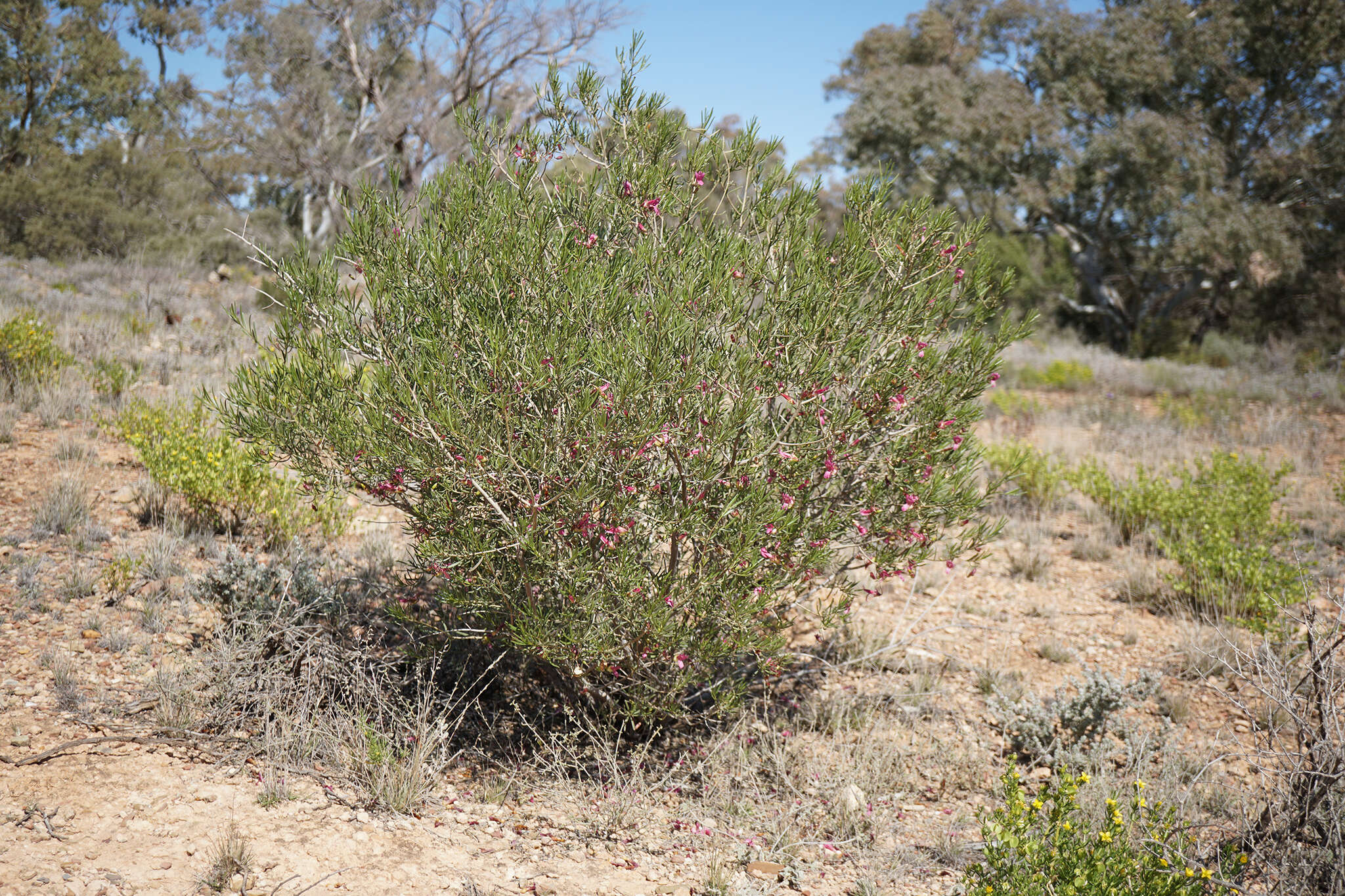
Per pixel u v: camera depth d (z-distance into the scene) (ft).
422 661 13.02
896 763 13.39
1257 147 73.05
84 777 10.34
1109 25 72.08
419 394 10.57
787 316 11.07
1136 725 13.87
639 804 11.89
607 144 11.88
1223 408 39.19
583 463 10.63
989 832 8.96
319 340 11.39
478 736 12.88
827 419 11.42
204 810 10.09
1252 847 9.82
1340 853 9.39
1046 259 87.45
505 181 11.64
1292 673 14.60
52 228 71.82
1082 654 17.30
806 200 11.64
